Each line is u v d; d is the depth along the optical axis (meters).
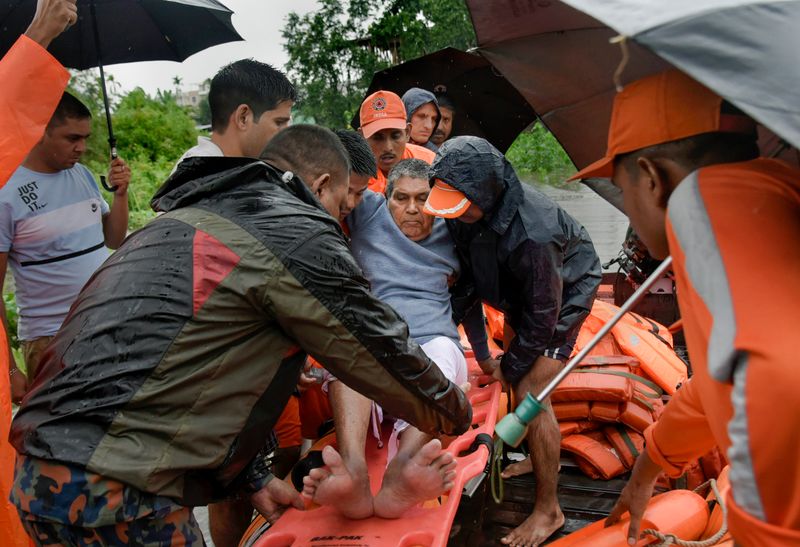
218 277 1.79
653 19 1.09
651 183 1.42
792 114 1.06
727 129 1.33
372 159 2.82
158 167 18.22
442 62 6.55
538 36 1.88
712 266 1.15
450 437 2.61
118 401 1.71
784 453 1.04
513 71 1.97
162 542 1.79
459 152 2.65
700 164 1.36
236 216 1.87
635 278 4.49
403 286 2.84
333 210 2.39
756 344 1.04
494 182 2.66
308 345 1.86
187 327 1.77
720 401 1.20
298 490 2.58
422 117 5.20
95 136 15.42
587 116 1.99
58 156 3.33
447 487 2.08
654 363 3.69
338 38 16.19
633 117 1.40
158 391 1.73
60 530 1.75
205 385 1.78
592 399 3.37
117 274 1.87
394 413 2.00
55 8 2.58
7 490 2.52
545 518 2.96
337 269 1.83
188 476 1.82
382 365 1.88
